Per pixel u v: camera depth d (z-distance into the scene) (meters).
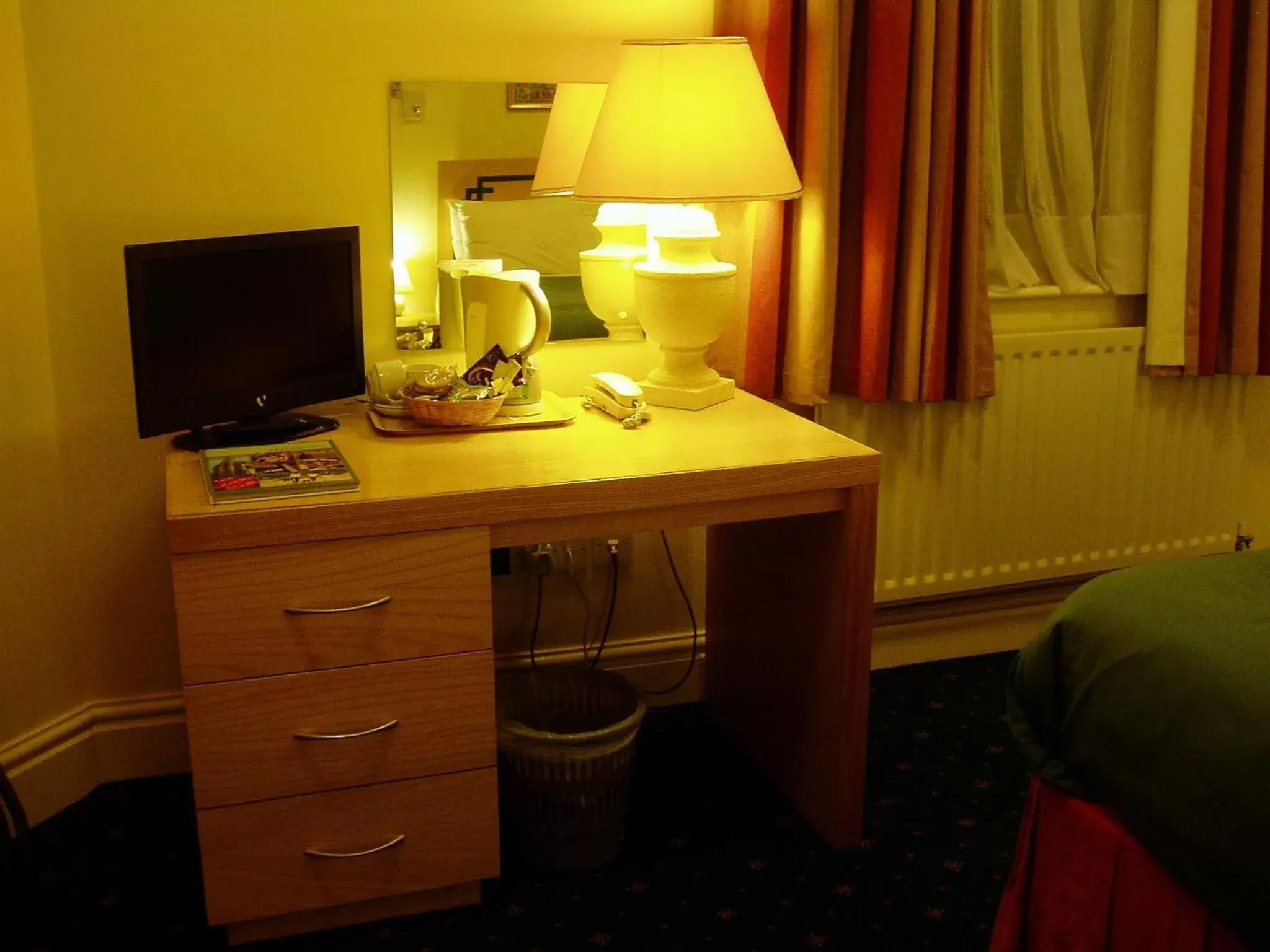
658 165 2.06
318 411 2.31
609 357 2.50
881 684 2.80
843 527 2.05
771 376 2.46
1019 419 2.76
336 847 1.87
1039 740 1.70
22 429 2.14
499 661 2.57
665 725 2.63
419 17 2.23
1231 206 2.77
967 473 2.75
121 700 2.36
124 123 2.12
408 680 1.83
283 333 2.10
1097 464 2.86
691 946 1.91
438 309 2.37
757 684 2.42
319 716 1.81
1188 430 2.93
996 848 2.17
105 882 2.05
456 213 2.33
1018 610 3.01
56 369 2.18
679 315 2.21
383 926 1.96
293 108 2.21
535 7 2.29
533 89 2.32
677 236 2.20
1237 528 3.09
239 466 1.86
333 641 1.78
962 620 2.96
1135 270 2.81
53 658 2.26
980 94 2.46
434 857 1.92
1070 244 2.79
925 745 2.52
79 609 2.29
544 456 1.98
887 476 2.69
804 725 2.24
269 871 1.84
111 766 2.37
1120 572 1.70
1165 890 1.48
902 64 2.37
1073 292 2.79
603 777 2.04
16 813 1.72
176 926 1.94
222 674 1.75
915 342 2.51
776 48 2.31
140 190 2.16
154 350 1.92
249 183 2.22
